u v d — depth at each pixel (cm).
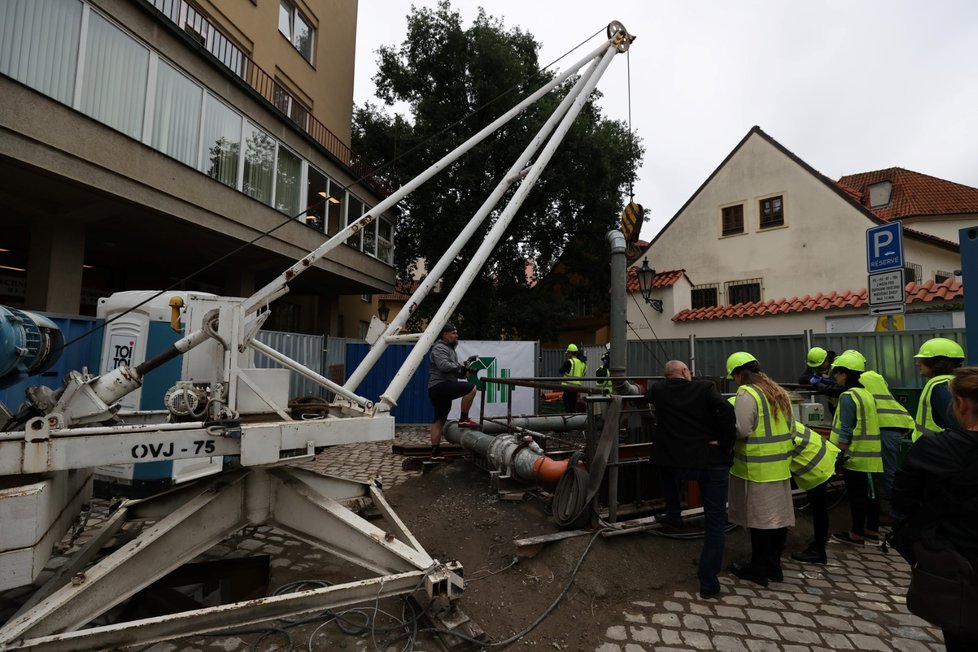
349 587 258
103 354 510
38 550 221
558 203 1966
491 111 1836
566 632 290
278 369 338
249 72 1334
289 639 270
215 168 1032
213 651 262
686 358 968
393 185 1883
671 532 407
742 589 347
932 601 188
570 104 500
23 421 270
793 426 387
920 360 405
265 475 327
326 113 1730
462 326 2042
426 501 508
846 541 435
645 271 1088
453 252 411
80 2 761
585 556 359
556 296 2028
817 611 316
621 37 508
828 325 1060
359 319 2366
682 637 285
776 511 339
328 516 312
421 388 1111
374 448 793
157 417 391
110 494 484
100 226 993
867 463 423
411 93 1948
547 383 532
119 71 825
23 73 692
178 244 1146
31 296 877
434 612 288
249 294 1394
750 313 1179
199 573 361
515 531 420
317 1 1669
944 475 192
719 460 335
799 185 1393
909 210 1894
